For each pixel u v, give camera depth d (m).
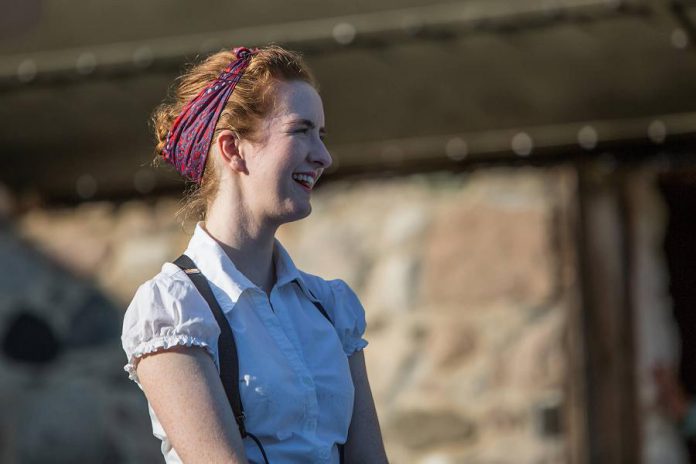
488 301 9.87
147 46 8.37
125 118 8.96
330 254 10.23
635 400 9.63
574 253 9.72
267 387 3.85
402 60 8.22
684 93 8.06
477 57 8.12
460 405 9.83
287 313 4.08
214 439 3.70
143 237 10.70
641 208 9.79
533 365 9.73
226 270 3.99
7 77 8.77
